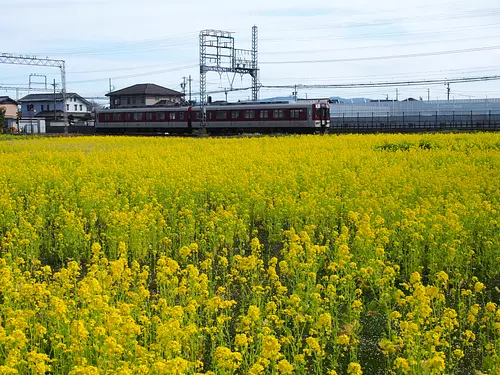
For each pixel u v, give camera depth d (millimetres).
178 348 6273
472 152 25406
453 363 7352
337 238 10812
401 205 13539
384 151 26328
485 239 11289
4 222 13484
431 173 18359
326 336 8039
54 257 12258
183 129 58750
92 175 19000
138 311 8250
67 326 7277
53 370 6707
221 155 24750
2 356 6730
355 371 5742
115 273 8547
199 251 12453
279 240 12945
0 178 18250
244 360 7133
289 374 6305
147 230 11820
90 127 77312
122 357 6855
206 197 17047
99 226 14578
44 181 17859
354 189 15938
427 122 60625
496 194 14305
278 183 16844
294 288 9445
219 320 7371
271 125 52156
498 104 66875
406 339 7012
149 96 91562
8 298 8031
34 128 85500
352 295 9172
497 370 6336
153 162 21672
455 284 9711
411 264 10422
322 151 26250
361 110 74500
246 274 10711
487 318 7762
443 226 11312
